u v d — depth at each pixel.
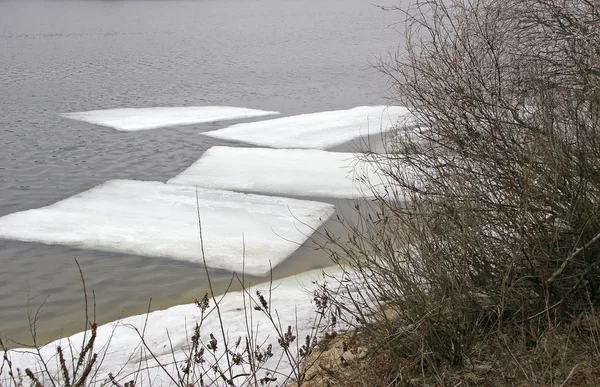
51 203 12.52
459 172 5.13
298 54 39.12
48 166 15.09
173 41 48.59
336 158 14.48
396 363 4.27
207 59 38.03
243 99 25.33
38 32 56.50
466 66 5.56
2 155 16.11
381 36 48.50
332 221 10.62
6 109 22.97
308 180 12.98
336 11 74.69
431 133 6.32
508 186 4.82
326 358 5.00
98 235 10.30
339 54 38.47
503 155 5.00
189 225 10.66
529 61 5.96
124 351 6.16
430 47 6.82
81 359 3.57
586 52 5.62
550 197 4.62
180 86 28.72
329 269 8.42
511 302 4.48
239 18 69.56
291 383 4.80
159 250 9.66
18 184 13.71
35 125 19.81
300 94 26.08
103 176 14.30
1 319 7.73
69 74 32.81
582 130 4.86
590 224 4.48
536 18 6.20
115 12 80.19
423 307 4.39
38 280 8.80
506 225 4.74
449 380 4.10
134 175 14.38
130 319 7.00
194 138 17.55
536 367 3.96
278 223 10.65
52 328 7.51
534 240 4.55
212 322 6.67
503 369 4.05
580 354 4.02
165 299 8.12
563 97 5.35
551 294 4.48
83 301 8.14
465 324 4.39
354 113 19.56
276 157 14.73
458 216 4.62
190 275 8.78
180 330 6.57
